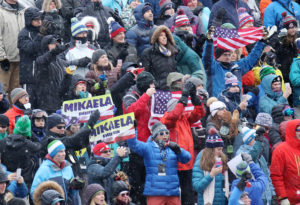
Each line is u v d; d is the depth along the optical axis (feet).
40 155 136.87
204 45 171.32
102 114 140.46
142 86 146.41
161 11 195.11
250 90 175.32
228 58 168.35
